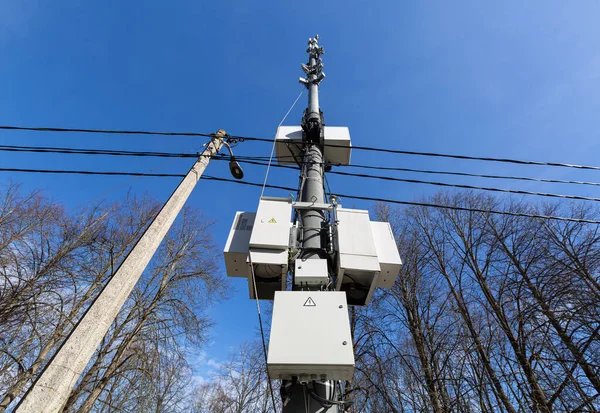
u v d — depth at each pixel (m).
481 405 6.18
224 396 16.09
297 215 4.04
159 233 3.75
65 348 2.59
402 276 12.66
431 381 7.65
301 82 6.08
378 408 8.46
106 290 3.03
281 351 2.41
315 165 4.62
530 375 6.29
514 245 10.95
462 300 9.59
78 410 10.09
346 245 3.50
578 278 7.58
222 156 5.22
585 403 5.61
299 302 2.76
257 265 3.41
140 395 10.73
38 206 13.77
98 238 13.93
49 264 12.38
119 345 11.76
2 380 10.10
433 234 14.04
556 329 6.80
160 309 13.47
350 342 2.46
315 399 2.54
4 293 11.04
